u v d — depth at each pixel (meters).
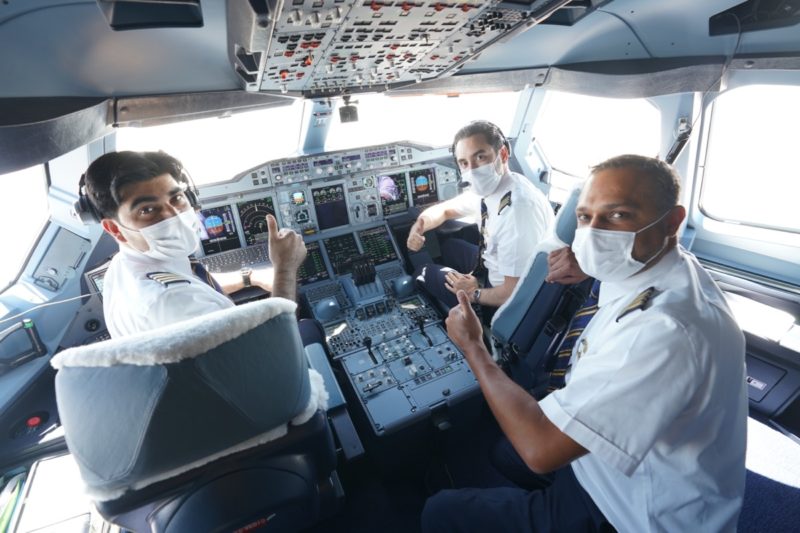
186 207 1.16
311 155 2.82
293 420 0.94
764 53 1.92
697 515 0.98
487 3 1.05
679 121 2.48
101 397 0.64
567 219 1.43
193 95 1.88
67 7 1.26
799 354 1.98
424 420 1.92
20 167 1.37
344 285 2.84
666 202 0.97
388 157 3.04
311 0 0.93
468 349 1.27
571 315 1.49
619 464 0.89
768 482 1.80
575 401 0.95
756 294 2.36
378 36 1.26
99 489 0.75
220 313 0.69
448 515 1.35
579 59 2.38
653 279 1.05
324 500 1.25
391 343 2.38
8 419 2.05
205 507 0.86
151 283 1.00
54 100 1.52
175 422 0.69
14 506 1.72
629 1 1.89
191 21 1.39
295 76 1.68
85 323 2.33
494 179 2.14
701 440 0.94
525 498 1.28
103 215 1.05
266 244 2.79
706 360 0.87
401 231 3.18
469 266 2.83
